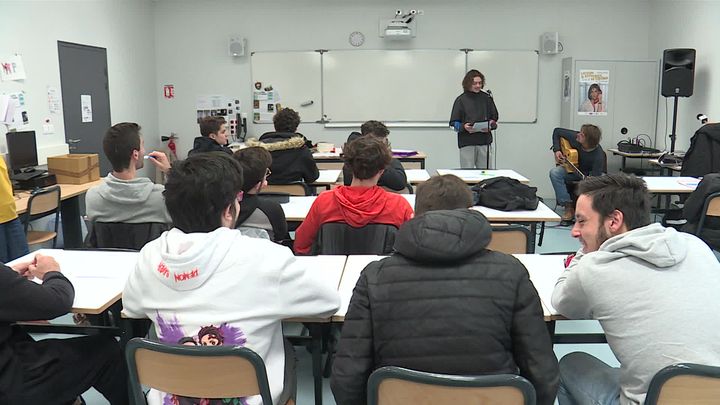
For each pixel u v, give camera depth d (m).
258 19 7.84
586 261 1.71
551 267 2.42
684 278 1.58
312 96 7.94
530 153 7.97
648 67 7.21
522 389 1.34
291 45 7.87
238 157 2.74
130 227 2.86
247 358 1.47
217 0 7.83
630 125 7.32
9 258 3.44
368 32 7.80
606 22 7.69
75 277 2.24
